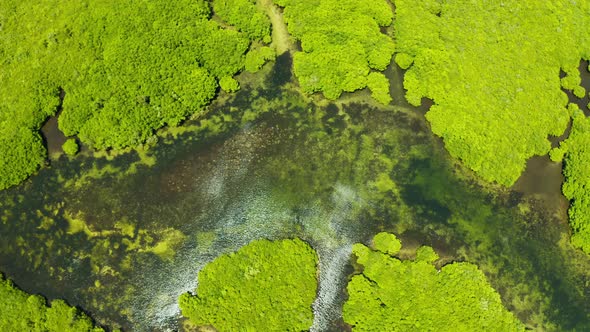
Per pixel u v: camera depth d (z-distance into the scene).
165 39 31.67
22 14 31.67
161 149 30.98
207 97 31.33
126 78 30.98
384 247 30.56
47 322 28.19
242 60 32.19
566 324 30.69
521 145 32.22
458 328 29.16
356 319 29.11
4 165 29.66
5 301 28.23
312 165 31.67
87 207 30.11
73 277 29.27
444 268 30.48
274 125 31.95
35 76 30.80
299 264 29.84
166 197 30.52
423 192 31.81
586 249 31.30
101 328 28.58
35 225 29.75
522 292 30.92
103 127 30.42
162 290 29.41
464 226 31.56
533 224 31.89
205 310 28.70
